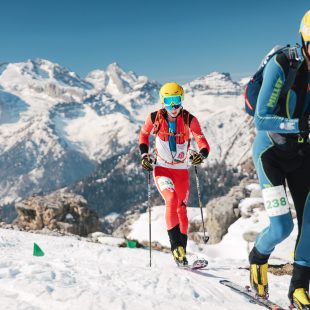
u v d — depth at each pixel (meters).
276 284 5.80
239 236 18.97
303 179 3.67
